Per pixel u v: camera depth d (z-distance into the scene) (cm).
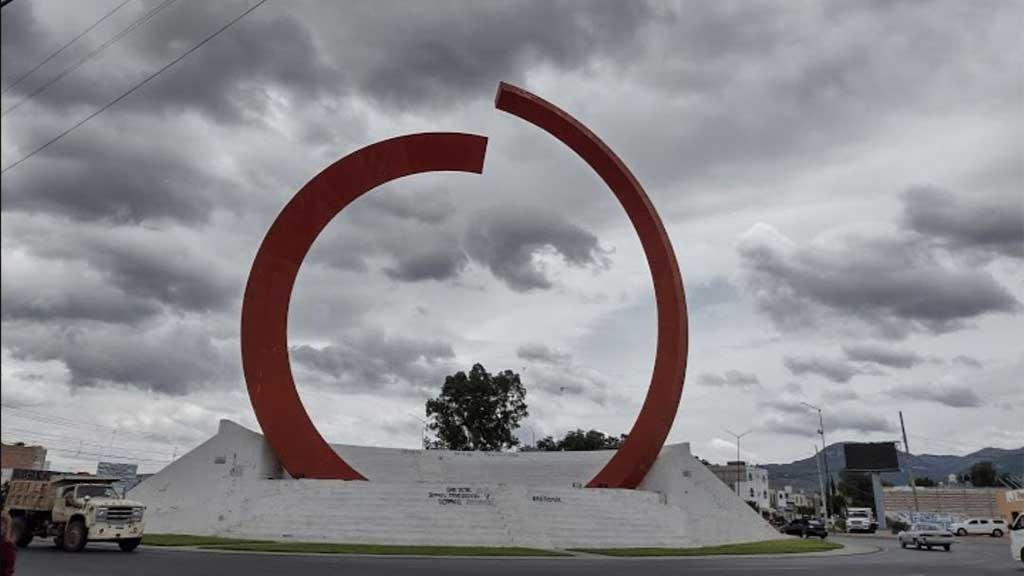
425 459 4041
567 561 2141
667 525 3116
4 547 834
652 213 3434
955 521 6144
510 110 3381
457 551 2469
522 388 6888
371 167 3444
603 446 7981
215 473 3422
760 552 2792
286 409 3312
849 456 7081
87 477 2322
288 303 3416
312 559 1981
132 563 1711
